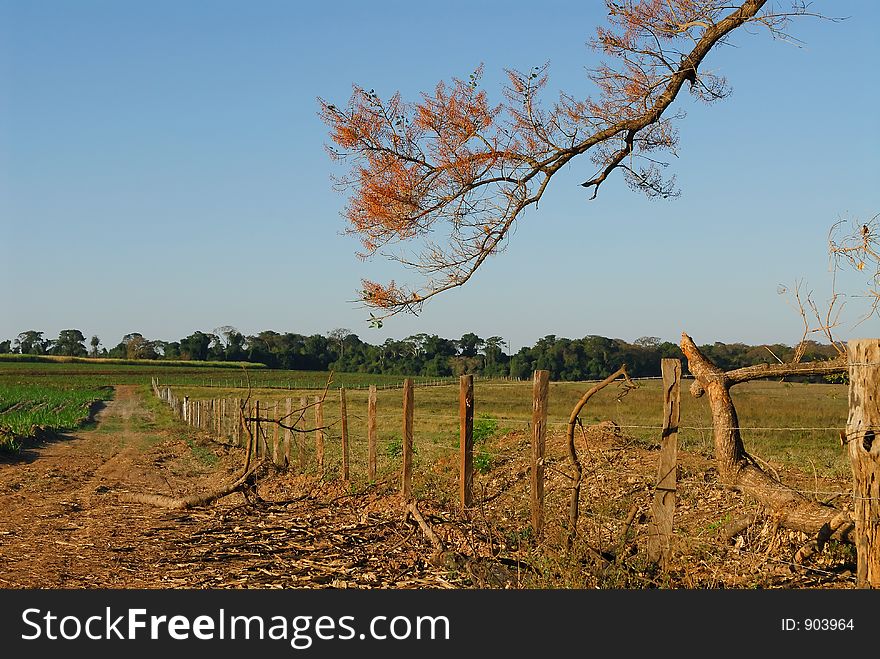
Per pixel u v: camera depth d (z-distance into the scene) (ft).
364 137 34.45
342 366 388.37
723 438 25.73
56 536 31.58
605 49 35.50
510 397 135.03
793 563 22.17
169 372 392.06
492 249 35.68
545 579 21.16
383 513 33.47
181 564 26.45
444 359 324.19
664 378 22.62
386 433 73.10
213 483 51.93
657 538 22.45
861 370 18.19
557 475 34.58
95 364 447.42
